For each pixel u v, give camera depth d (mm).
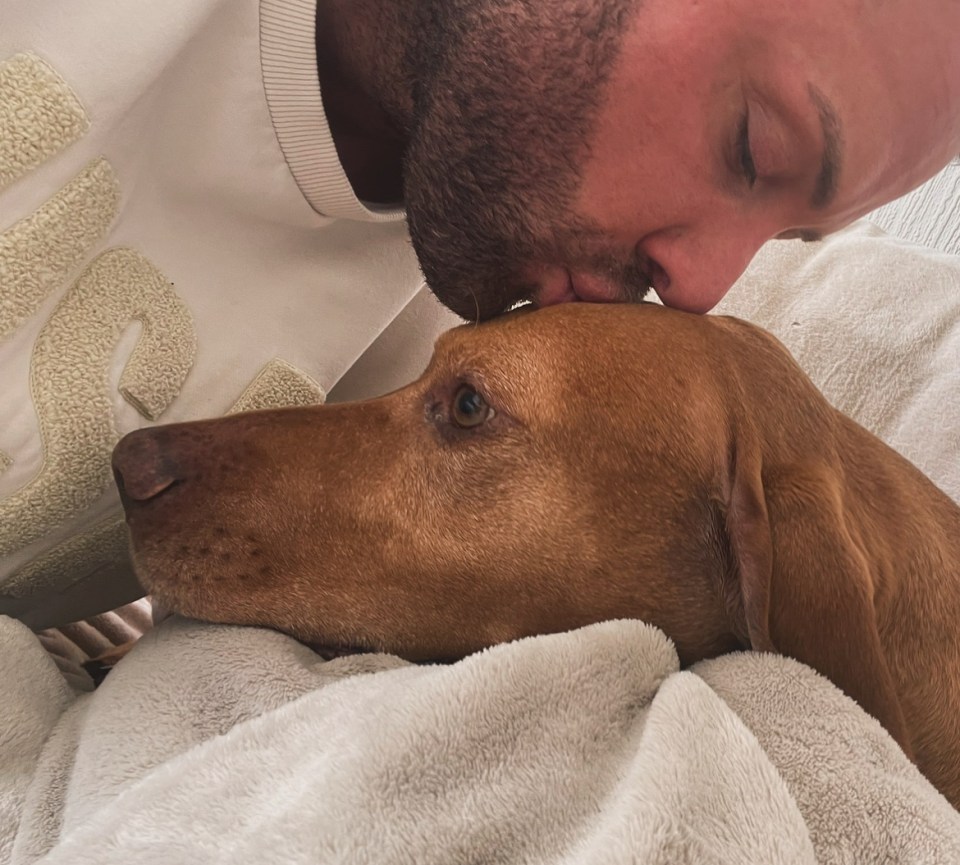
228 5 448
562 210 487
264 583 466
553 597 468
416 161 495
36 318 445
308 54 460
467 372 476
